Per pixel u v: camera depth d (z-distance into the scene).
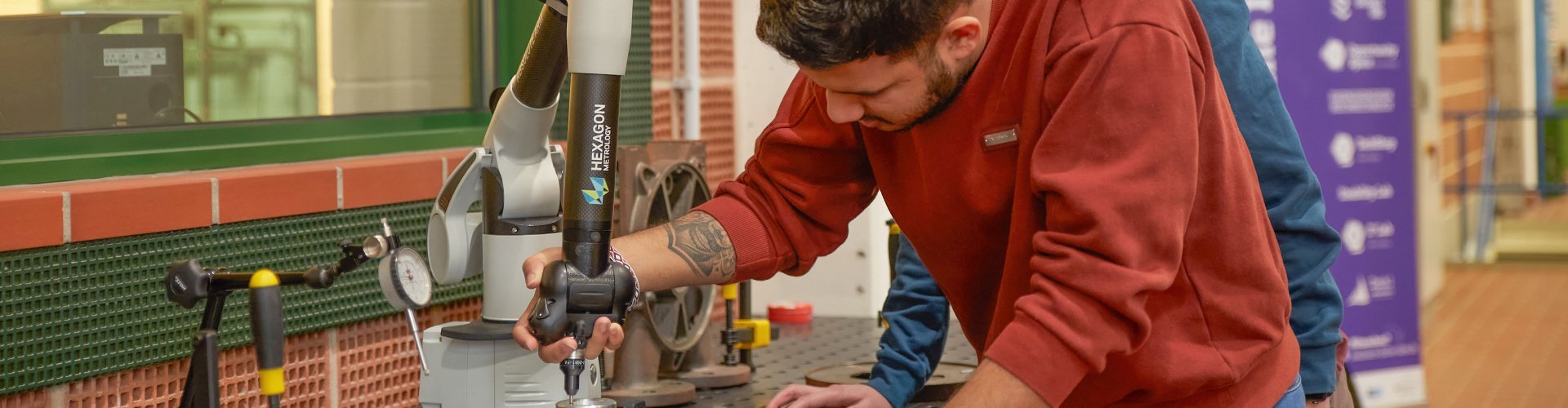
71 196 1.63
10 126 1.71
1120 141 1.20
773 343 2.54
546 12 1.40
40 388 1.63
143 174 1.83
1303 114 4.21
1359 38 4.26
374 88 2.26
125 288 1.71
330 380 2.05
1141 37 1.22
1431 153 7.61
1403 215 4.45
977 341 1.57
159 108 1.91
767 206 1.59
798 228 1.59
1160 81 1.21
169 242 1.76
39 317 1.61
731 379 2.09
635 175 1.95
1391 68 4.34
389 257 1.34
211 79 1.99
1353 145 4.31
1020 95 1.31
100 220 1.66
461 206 1.58
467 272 1.60
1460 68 9.52
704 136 2.88
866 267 2.90
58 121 1.77
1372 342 4.45
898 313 1.82
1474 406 5.23
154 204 1.73
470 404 1.55
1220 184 1.29
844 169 1.60
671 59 2.79
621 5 1.25
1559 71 11.17
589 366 1.55
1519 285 8.20
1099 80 1.21
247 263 1.87
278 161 2.03
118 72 1.85
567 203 1.29
